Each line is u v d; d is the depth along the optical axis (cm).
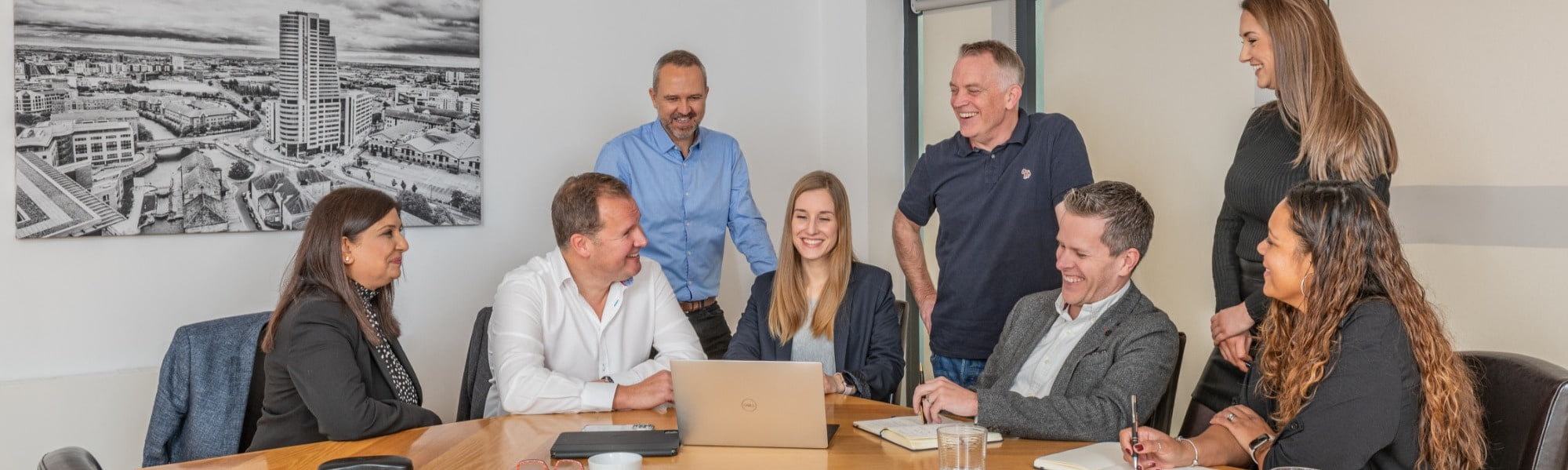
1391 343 186
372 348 247
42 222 331
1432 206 335
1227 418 212
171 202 349
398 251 256
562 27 422
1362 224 190
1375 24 345
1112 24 415
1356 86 250
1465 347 330
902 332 319
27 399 326
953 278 327
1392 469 191
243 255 366
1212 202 388
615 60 436
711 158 392
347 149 378
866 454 211
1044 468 198
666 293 302
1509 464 191
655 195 384
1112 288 242
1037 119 315
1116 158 419
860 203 477
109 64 338
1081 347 242
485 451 217
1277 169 256
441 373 404
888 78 477
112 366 346
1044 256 313
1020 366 259
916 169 343
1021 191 311
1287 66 249
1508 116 314
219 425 254
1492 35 317
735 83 466
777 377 210
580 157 430
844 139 483
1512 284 317
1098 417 223
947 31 471
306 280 244
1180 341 253
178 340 257
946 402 227
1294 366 195
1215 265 281
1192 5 388
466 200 402
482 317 288
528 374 256
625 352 292
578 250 272
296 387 236
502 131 411
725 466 203
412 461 208
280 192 367
